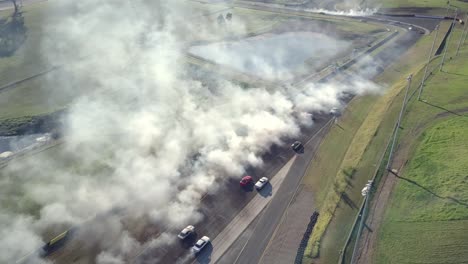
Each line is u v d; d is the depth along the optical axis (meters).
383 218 61.50
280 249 59.09
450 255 53.66
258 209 67.69
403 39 157.50
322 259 55.78
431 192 65.38
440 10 187.50
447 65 120.38
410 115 90.38
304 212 66.56
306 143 87.06
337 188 70.50
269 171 77.88
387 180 69.88
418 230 58.44
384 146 79.75
